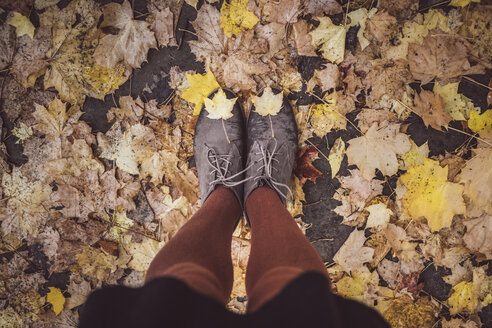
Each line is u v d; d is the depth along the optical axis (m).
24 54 1.29
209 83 1.30
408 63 1.28
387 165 1.29
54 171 1.32
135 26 1.27
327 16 1.28
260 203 1.14
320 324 0.53
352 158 1.30
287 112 1.31
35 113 1.30
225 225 1.05
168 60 1.31
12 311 1.38
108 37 1.27
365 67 1.29
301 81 1.31
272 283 0.73
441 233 1.34
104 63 1.29
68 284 1.38
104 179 1.34
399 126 1.28
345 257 1.35
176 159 1.34
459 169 1.31
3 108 1.32
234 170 1.29
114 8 1.26
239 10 1.27
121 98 1.32
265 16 1.28
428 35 1.26
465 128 1.30
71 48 1.30
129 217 1.36
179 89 1.33
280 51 1.30
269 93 1.29
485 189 1.29
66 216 1.35
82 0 1.29
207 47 1.30
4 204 1.35
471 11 1.26
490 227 1.30
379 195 1.33
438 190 1.30
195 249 0.86
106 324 0.62
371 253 1.33
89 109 1.33
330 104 1.31
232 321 0.63
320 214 1.36
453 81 1.28
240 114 1.33
